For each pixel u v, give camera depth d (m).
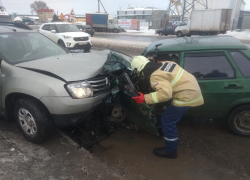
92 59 3.71
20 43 3.96
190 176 2.87
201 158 3.22
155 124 3.34
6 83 3.23
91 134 3.72
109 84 3.40
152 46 4.14
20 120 3.30
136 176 2.80
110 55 4.06
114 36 26.55
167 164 3.10
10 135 3.47
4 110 3.47
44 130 3.09
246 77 3.46
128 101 3.43
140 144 3.59
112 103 3.71
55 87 2.88
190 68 3.67
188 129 4.00
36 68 3.14
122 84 3.41
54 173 2.63
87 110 3.04
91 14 36.88
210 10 22.88
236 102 3.52
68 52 4.48
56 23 13.76
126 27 42.69
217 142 3.59
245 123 3.63
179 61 3.72
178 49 3.74
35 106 3.03
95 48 13.88
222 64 3.57
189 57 3.69
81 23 41.06
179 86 2.86
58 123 3.03
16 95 3.26
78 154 3.02
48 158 2.90
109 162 3.13
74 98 2.90
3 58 3.47
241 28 38.25
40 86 2.91
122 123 4.07
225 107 3.60
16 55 3.68
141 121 3.47
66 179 2.54
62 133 3.50
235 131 3.70
